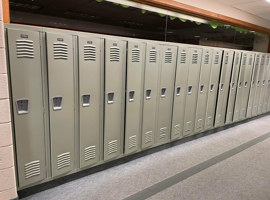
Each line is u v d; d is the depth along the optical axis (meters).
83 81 2.03
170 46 2.74
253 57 4.21
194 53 3.07
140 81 2.52
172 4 2.97
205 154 3.01
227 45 4.55
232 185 2.24
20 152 1.76
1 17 1.42
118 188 2.12
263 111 5.21
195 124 3.47
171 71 2.86
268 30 5.11
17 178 1.79
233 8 4.00
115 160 2.57
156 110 2.82
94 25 2.91
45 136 1.89
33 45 1.67
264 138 3.75
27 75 1.68
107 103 2.26
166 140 3.10
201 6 3.39
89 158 2.25
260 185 2.25
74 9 2.67
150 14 3.13
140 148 2.77
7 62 1.57
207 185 2.23
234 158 2.90
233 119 4.24
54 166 1.99
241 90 4.19
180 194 2.06
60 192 2.02
